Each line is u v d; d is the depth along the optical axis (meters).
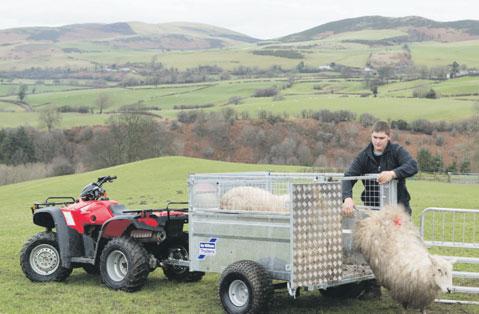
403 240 8.78
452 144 99.62
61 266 12.33
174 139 101.00
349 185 9.86
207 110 124.75
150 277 13.01
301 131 108.44
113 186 57.00
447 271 8.38
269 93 165.00
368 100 133.38
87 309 10.18
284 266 9.16
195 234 10.36
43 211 12.45
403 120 107.50
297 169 65.06
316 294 11.37
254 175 11.51
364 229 9.09
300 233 8.86
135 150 85.75
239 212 9.70
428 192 47.12
